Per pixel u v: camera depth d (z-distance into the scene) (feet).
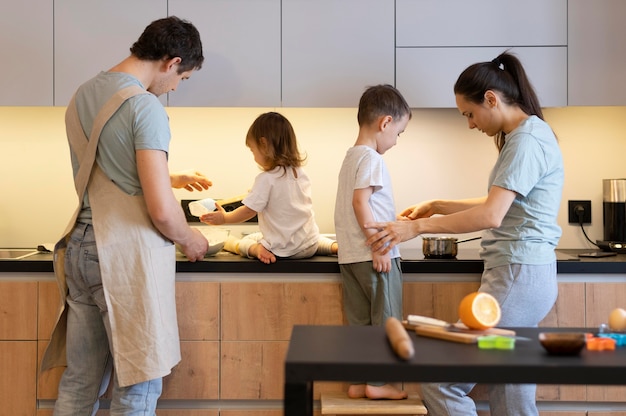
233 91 8.95
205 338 8.10
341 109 9.83
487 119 7.21
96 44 8.90
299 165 8.45
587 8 8.84
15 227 9.92
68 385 7.39
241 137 9.89
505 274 6.96
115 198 6.95
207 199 9.19
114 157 6.89
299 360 3.97
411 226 7.07
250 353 8.10
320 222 9.91
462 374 3.89
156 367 6.95
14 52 8.89
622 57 8.84
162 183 6.83
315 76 8.93
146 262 6.94
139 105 6.82
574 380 3.86
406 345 3.99
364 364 3.92
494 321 4.77
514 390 7.14
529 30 8.87
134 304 6.92
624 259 8.19
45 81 8.91
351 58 8.93
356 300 7.93
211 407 8.21
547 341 4.14
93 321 7.35
